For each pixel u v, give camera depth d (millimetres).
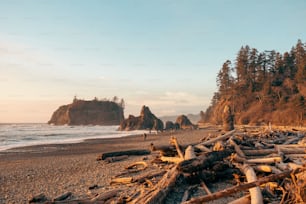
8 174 16438
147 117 112750
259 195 6602
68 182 12812
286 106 90125
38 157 26109
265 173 9961
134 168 15930
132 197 8367
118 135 70750
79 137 62250
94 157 24422
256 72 111125
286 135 27625
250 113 98000
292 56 107250
